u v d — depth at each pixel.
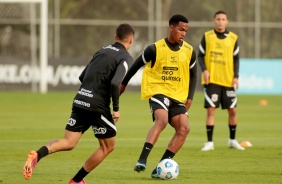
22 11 85.38
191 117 56.53
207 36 36.91
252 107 65.88
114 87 22.64
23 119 52.97
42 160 32.00
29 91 80.06
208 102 36.41
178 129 26.39
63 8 85.94
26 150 35.69
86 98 23.05
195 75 27.28
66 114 57.19
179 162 31.39
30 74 80.38
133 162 31.47
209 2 84.69
